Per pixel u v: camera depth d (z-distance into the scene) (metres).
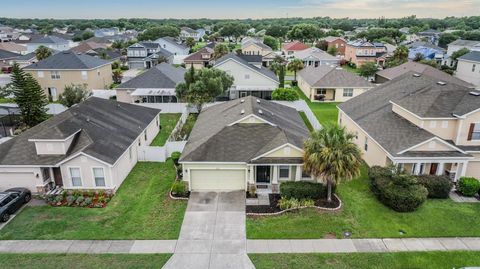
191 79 41.41
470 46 91.62
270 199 23.86
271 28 178.12
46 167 23.98
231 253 18.33
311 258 17.98
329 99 53.91
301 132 28.62
